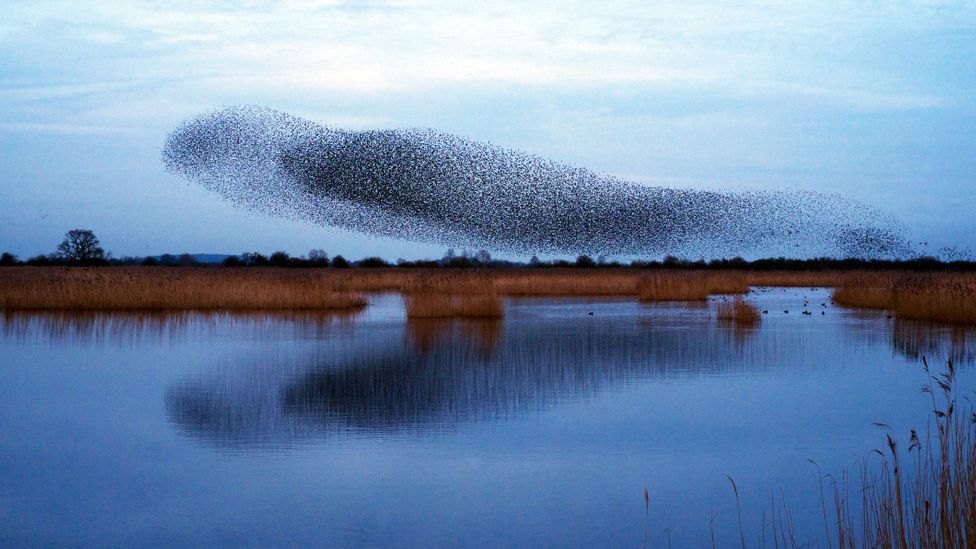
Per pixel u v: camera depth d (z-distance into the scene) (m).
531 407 12.66
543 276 51.66
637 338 22.64
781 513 7.89
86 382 14.88
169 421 11.59
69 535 7.21
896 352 19.41
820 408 12.57
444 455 9.80
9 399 13.24
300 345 20.72
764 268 73.38
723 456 9.84
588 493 8.45
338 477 8.92
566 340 22.03
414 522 7.57
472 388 14.30
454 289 31.22
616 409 12.49
